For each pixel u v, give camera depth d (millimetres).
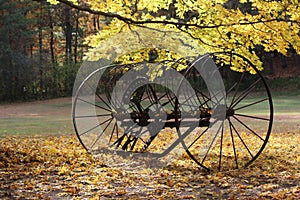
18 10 33406
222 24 9414
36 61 34688
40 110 26469
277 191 6152
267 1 9086
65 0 9352
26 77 33656
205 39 9625
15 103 32375
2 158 8797
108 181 6938
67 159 8820
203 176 7242
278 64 38125
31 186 6480
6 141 12062
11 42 34844
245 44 9648
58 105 29609
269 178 7051
